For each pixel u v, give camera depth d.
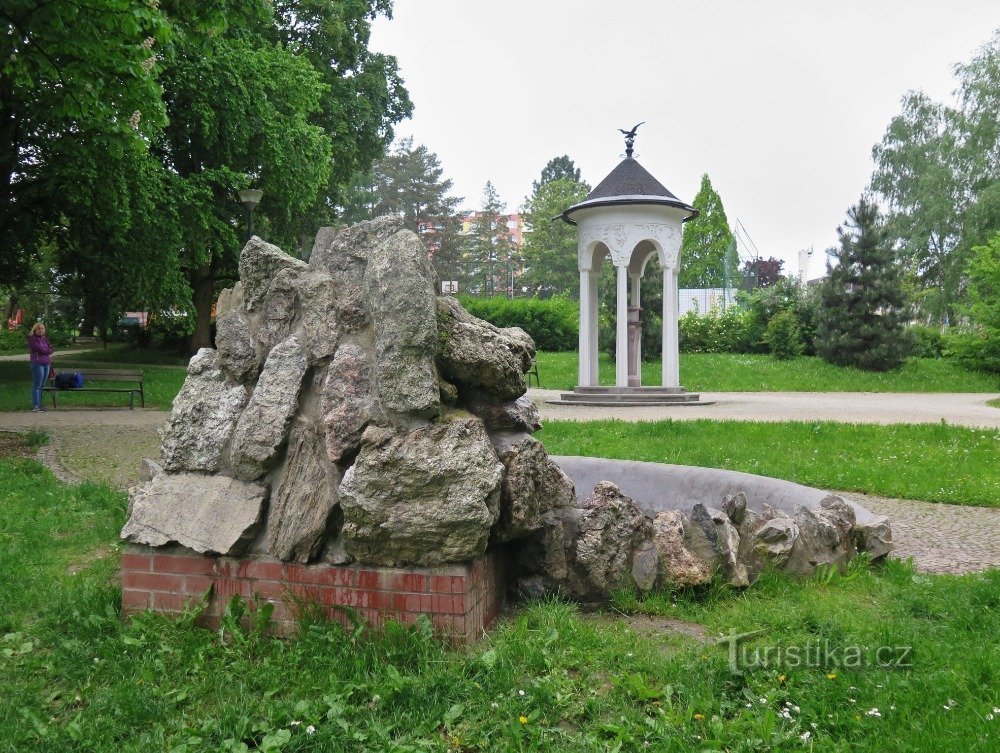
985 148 40.06
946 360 28.73
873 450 10.83
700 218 65.94
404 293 3.46
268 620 3.50
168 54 10.28
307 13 29.52
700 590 4.23
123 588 3.75
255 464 3.68
